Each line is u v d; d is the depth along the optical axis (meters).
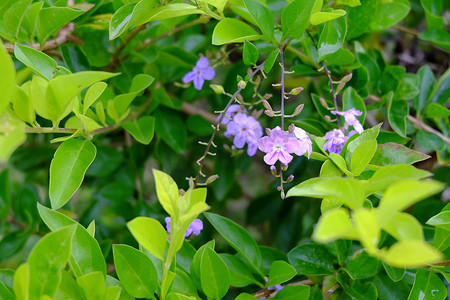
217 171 0.42
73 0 0.35
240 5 0.32
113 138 0.43
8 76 0.26
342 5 0.35
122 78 0.37
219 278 0.29
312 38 0.33
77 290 0.28
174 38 0.42
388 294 0.32
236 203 0.54
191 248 0.32
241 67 0.40
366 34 0.39
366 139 0.30
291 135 0.30
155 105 0.38
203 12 0.31
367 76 0.35
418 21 0.44
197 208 0.26
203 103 0.45
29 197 0.41
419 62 0.44
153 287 0.29
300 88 0.31
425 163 0.39
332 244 0.33
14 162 0.44
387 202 0.23
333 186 0.26
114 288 0.27
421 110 0.37
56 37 0.35
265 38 0.32
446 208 0.30
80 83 0.28
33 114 0.28
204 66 0.37
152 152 0.42
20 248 0.40
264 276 0.32
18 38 0.33
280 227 0.44
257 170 0.51
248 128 0.34
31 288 0.26
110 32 0.30
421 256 0.23
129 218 0.41
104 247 0.38
